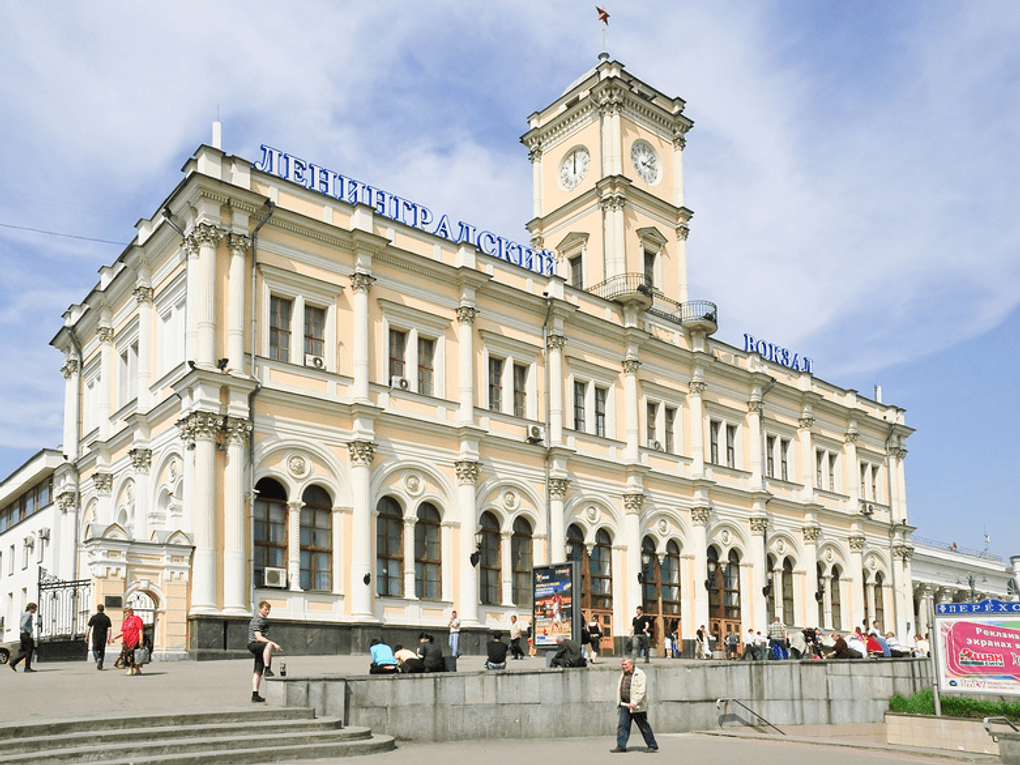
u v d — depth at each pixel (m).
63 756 14.70
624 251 49.19
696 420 49.34
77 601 31.28
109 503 39.22
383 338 37.28
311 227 35.28
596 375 45.16
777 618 52.62
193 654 29.55
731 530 50.66
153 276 37.16
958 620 24.67
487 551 39.47
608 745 21.45
